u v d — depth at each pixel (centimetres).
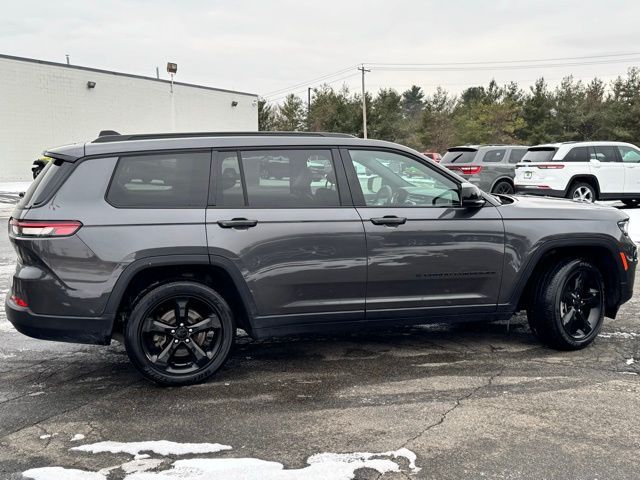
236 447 332
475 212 467
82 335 404
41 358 495
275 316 436
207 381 436
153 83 3744
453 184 468
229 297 443
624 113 5775
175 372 423
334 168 446
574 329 499
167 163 420
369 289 449
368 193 453
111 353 509
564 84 6266
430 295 462
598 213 500
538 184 1461
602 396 399
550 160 1449
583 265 488
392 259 446
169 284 416
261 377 443
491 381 429
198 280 428
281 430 353
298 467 308
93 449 331
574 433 345
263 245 423
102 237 399
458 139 6562
